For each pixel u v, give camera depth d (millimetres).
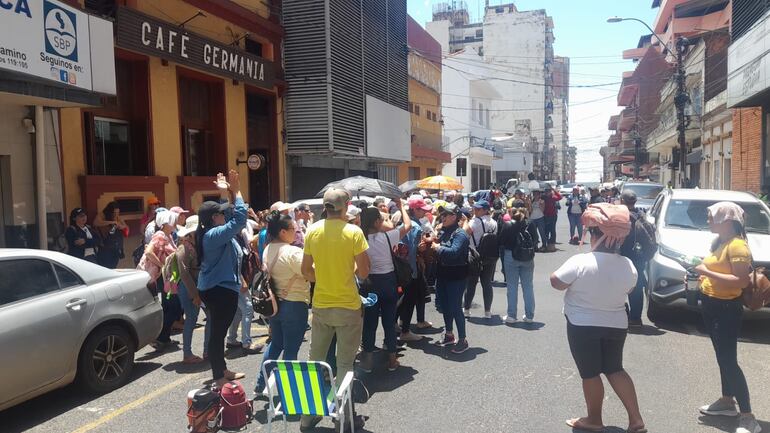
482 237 8320
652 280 7980
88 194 10281
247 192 15453
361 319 4961
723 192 9508
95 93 9016
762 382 5633
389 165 27953
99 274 5793
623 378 4328
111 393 5629
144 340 6082
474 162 45750
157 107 12148
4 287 4844
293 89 17516
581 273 4297
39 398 5516
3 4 6957
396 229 6242
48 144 9672
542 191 16219
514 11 83812
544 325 7996
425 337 7492
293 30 17422
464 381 5742
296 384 3869
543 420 4758
